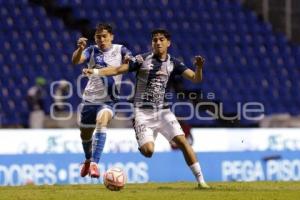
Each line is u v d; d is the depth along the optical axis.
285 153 39.84
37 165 35.06
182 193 22.53
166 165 37.16
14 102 45.75
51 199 20.83
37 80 45.53
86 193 22.61
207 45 54.59
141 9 54.94
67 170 35.62
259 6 58.28
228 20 56.97
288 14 57.66
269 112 52.12
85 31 52.28
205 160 38.03
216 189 24.66
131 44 52.03
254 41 56.38
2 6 51.22
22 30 50.28
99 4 54.28
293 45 57.28
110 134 36.22
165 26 54.62
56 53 49.59
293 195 22.06
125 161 36.34
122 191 23.56
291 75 55.19
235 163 38.69
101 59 25.75
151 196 21.50
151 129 25.42
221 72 53.03
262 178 39.19
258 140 39.38
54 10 53.16
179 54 53.16
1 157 34.31
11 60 48.09
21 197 21.44
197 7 56.81
